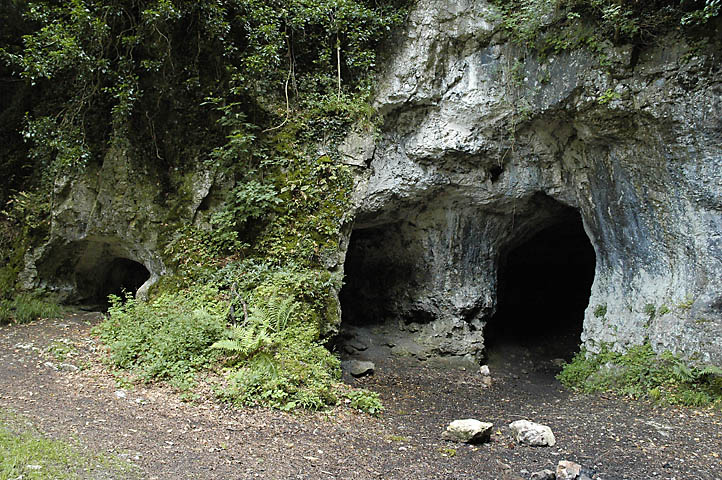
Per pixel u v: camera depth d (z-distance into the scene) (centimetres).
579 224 1282
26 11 1011
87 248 1048
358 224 1042
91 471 382
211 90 962
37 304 986
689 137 780
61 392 577
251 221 911
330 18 939
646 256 884
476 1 920
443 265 1123
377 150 970
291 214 901
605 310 951
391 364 1048
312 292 841
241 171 925
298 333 754
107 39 942
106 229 988
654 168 839
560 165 989
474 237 1117
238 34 952
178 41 970
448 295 1124
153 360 662
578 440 591
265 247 885
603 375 857
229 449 469
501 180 1016
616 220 925
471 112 941
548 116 909
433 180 994
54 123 961
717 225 776
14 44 1091
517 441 577
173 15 877
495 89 923
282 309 741
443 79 947
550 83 877
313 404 619
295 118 938
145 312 780
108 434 465
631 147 862
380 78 956
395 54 950
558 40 860
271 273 845
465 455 525
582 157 953
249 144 903
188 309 784
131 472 392
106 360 687
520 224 1148
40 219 1027
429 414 706
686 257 819
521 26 876
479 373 1035
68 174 998
